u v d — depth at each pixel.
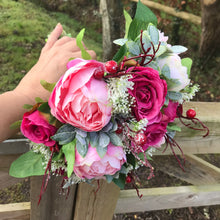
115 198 0.79
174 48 0.42
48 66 0.46
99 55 1.99
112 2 1.39
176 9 2.34
